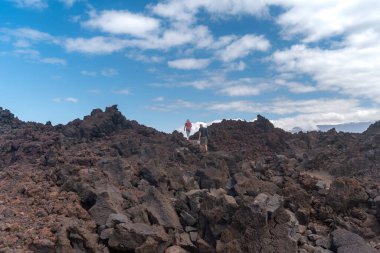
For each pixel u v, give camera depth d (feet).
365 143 88.28
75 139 91.30
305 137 108.47
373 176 73.87
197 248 45.65
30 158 78.07
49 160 70.54
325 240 46.01
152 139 94.53
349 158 82.12
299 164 82.12
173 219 48.44
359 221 51.78
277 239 42.42
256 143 106.63
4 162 79.46
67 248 39.86
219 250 43.88
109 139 93.91
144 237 42.14
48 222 43.52
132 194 52.49
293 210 53.52
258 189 56.70
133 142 82.94
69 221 43.75
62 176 57.72
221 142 106.83
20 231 41.75
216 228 46.80
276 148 104.47
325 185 61.31
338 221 51.01
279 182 63.21
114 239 42.22
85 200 50.70
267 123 117.08
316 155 82.99
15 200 50.16
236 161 76.59
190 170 70.03
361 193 55.31
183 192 56.03
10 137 92.53
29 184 56.03
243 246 43.04
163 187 58.18
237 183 58.18
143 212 47.47
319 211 53.83
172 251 43.37
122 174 60.29
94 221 45.91
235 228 45.21
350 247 42.78
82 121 100.42
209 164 70.08
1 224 42.16
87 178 55.42
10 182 59.72
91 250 40.78
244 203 45.80
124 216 45.44
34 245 39.14
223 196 50.08
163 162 72.43
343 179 56.59
